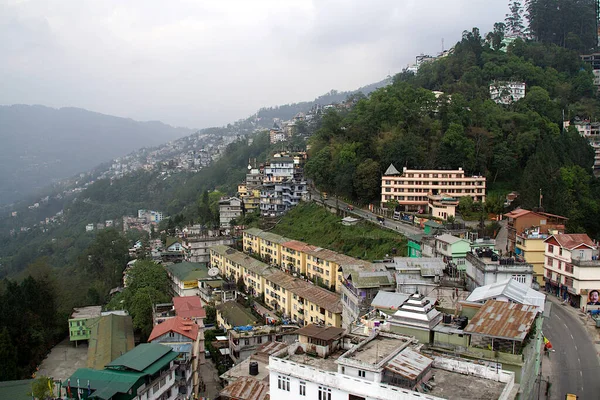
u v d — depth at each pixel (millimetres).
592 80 189250
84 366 78250
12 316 80438
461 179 123688
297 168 176375
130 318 86000
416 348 36688
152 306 82188
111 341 74625
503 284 48812
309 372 34531
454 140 128125
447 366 35531
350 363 33250
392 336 38688
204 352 71312
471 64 186625
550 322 68000
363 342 37062
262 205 156000
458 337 39156
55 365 79000
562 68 194250
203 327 75312
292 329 70500
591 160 134625
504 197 123188
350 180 131625
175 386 54344
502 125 140000
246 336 66312
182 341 60625
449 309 46250
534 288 58750
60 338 90312
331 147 148625
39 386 52312
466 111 143250
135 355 52375
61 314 91875
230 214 160500
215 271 103688
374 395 31609
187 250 129000
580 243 76688
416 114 144875
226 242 131750
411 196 125375
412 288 55875
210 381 65125
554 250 79938
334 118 165000
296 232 128875
